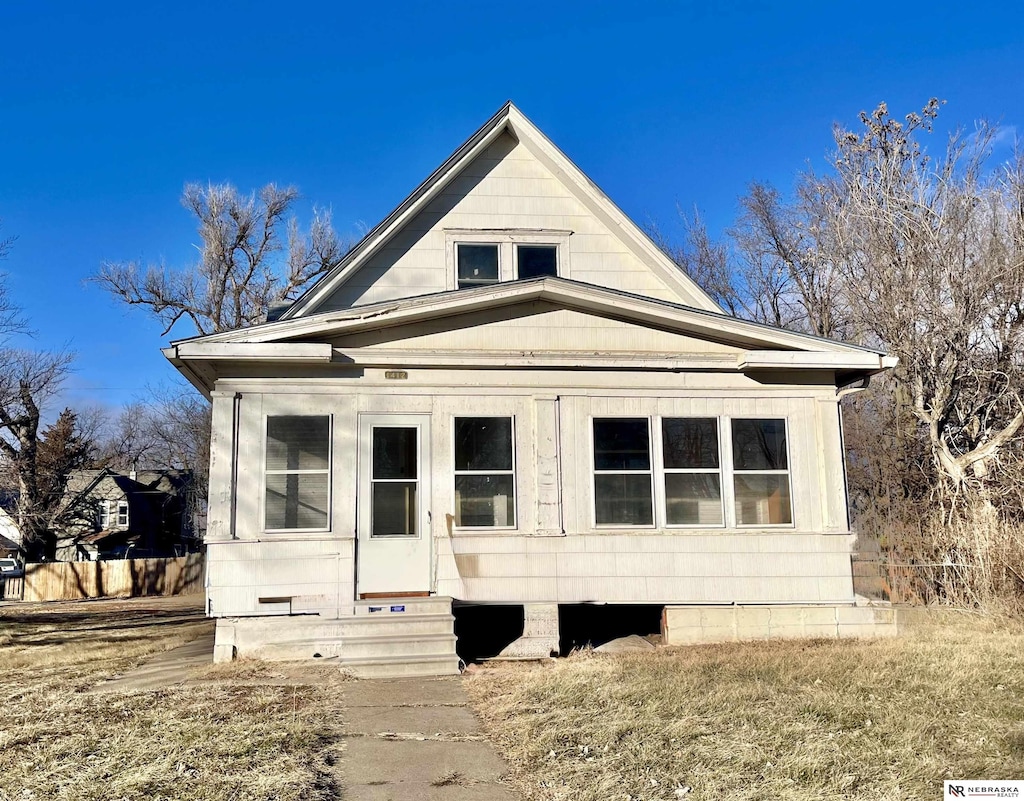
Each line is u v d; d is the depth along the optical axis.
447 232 14.10
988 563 13.75
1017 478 16.08
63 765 6.30
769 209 30.08
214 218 36.03
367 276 13.85
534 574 11.44
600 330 11.98
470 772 6.12
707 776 5.85
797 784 5.70
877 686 8.37
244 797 5.55
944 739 6.66
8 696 9.00
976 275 18.67
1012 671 9.02
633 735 6.83
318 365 11.37
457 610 12.10
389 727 7.34
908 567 14.91
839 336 26.02
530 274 14.17
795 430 12.23
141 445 53.91
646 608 13.19
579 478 11.74
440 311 11.44
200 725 7.38
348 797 5.62
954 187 20.09
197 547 48.22
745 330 11.91
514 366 11.74
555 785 5.78
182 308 35.88
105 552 44.84
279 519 11.08
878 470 21.45
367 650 9.98
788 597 11.86
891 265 19.84
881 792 5.53
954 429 19.48
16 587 34.06
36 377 31.44
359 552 11.16
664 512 11.79
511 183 14.40
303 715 7.73
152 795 5.62
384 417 11.49
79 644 13.99
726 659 9.95
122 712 7.98
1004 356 18.41
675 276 14.08
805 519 12.05
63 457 39.09
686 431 12.05
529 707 7.89
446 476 11.50
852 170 22.44
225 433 11.09
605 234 14.40
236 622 10.73
